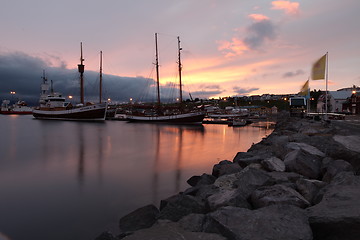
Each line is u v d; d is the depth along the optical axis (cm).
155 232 500
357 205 448
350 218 405
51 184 1322
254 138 3762
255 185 755
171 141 3384
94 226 812
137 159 2038
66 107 9219
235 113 10312
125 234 599
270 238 401
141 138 3784
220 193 726
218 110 10788
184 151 2488
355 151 879
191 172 1568
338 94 8475
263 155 1242
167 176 1470
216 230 467
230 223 456
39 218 884
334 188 570
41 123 7788
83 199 1080
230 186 895
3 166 1794
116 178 1432
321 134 1627
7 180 1405
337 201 487
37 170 1661
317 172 873
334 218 419
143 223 743
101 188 1243
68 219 873
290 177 829
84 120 8669
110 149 2653
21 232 779
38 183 1344
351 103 6650
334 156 923
